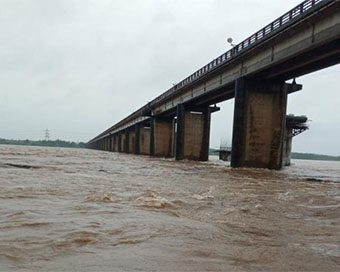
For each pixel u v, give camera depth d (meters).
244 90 37.28
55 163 35.62
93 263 5.34
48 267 5.12
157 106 77.56
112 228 7.76
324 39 25.28
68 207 10.44
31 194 13.01
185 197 13.80
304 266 5.62
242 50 36.22
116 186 16.95
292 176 29.97
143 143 99.75
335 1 23.22
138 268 5.15
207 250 6.30
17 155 51.44
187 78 57.25
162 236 7.23
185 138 61.38
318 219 10.09
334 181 27.23
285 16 29.83
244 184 20.44
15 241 6.52
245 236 7.67
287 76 36.81
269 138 37.69
